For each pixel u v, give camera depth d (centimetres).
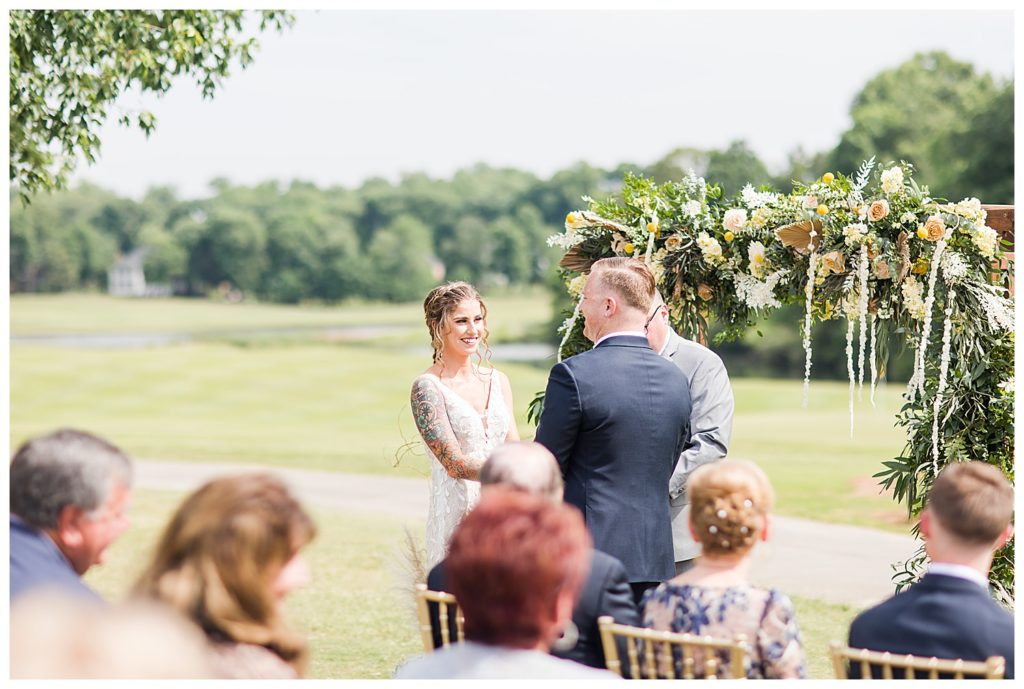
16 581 228
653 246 464
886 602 268
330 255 8525
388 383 4584
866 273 405
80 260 8212
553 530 206
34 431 2811
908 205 411
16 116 691
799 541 921
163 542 206
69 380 4650
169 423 3162
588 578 268
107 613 163
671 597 265
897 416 447
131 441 1941
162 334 7031
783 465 1581
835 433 2158
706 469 268
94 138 738
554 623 208
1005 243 420
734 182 6425
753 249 441
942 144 4344
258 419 3566
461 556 206
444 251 8794
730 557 264
